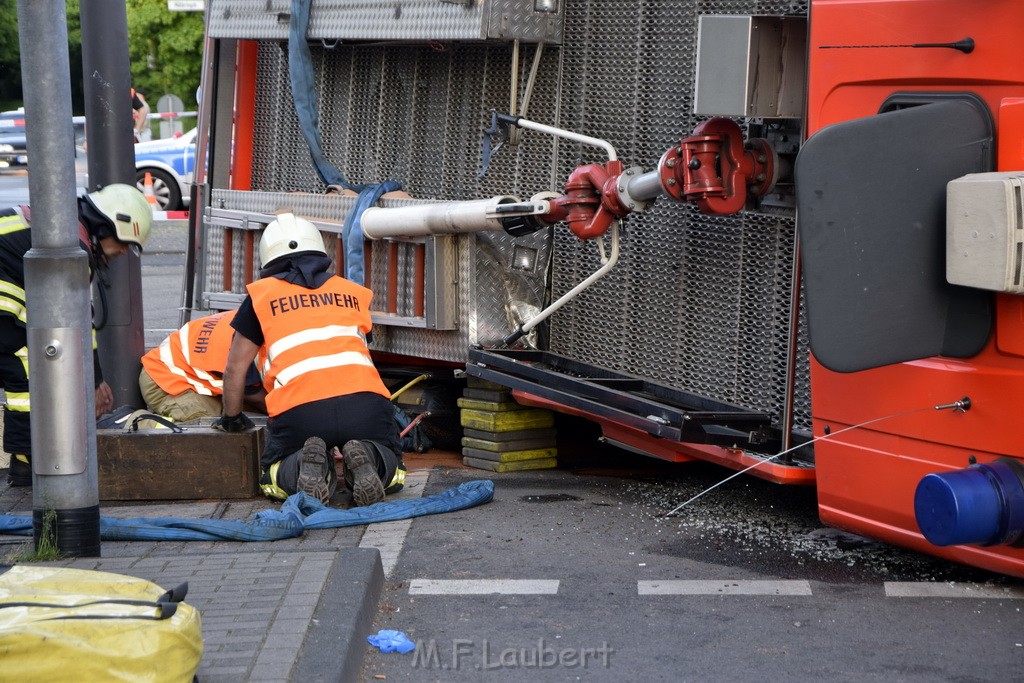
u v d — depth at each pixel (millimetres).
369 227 16594
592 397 14070
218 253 19062
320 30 17719
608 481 15500
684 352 14391
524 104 15805
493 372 15297
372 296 15703
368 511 13547
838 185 10203
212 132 19594
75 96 69875
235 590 10539
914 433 10984
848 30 11414
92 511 11852
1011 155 10086
